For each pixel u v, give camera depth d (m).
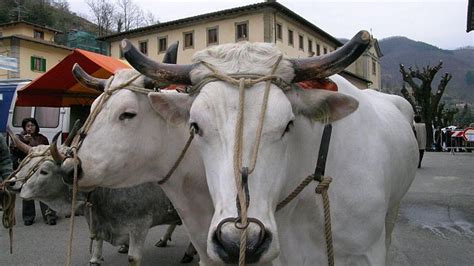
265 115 1.88
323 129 2.44
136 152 3.20
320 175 2.41
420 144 14.59
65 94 7.73
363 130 2.66
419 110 27.73
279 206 2.40
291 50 31.44
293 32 31.77
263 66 2.04
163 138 3.26
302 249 2.63
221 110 1.91
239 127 1.84
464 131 23.75
